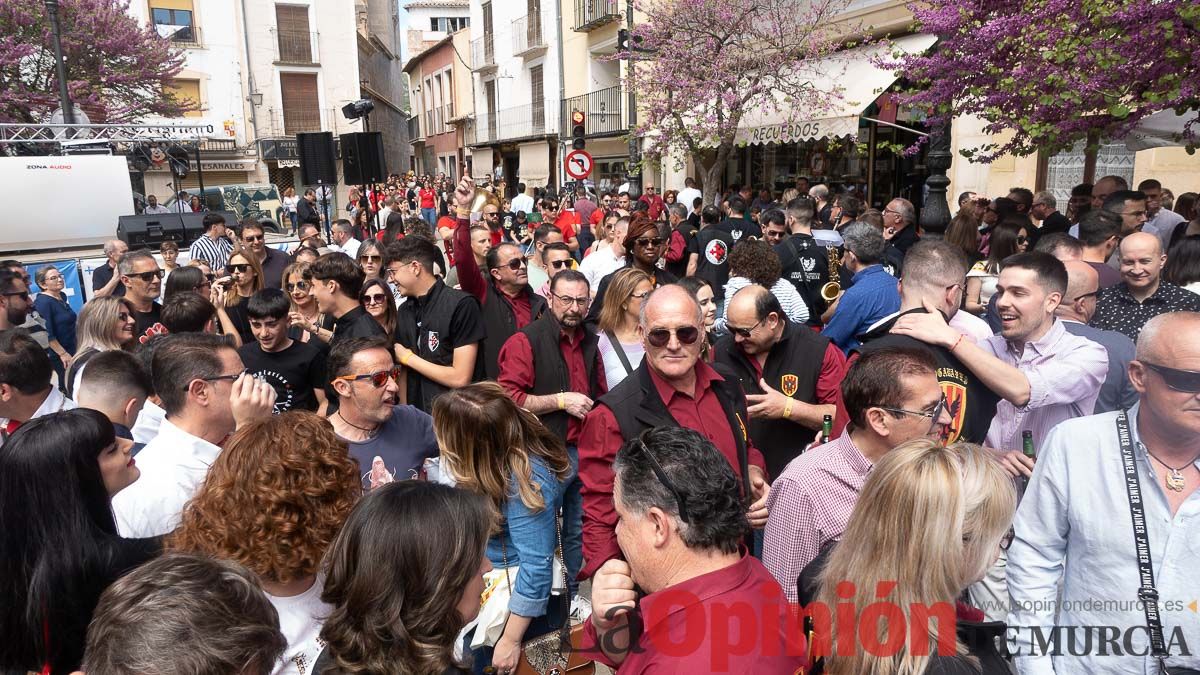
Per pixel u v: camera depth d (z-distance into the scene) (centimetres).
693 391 285
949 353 287
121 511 255
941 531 161
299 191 3077
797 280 624
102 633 139
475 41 3291
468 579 175
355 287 474
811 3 1377
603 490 275
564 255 575
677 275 807
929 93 721
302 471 204
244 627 143
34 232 1330
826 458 239
